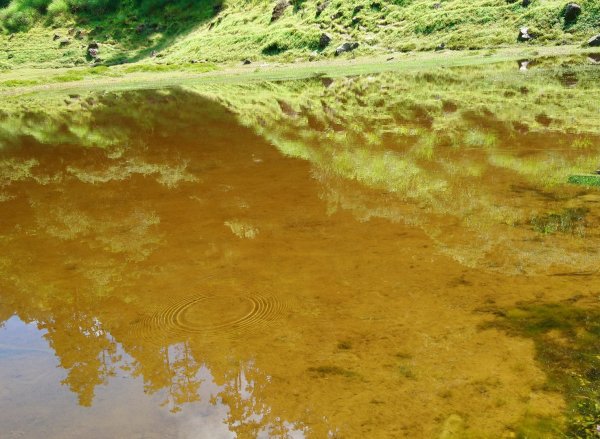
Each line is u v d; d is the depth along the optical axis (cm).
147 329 444
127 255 617
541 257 523
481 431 299
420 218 659
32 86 4472
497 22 3819
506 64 2875
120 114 2178
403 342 395
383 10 4678
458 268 513
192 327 441
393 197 753
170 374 378
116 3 8281
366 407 327
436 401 328
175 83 3928
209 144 1316
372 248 577
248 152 1171
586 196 687
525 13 3716
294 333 419
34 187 1009
